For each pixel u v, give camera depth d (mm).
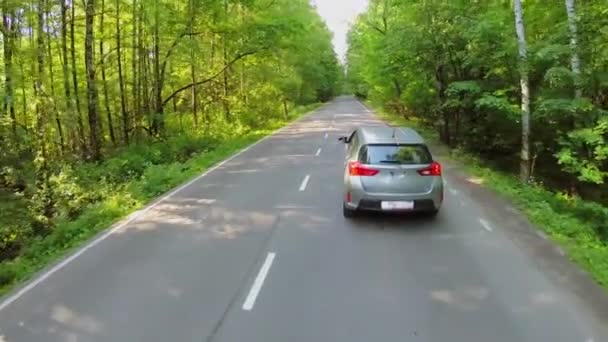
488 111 17766
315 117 46906
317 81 70938
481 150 19609
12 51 16844
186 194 12297
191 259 7473
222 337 5102
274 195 11820
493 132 19016
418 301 5859
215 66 31797
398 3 21828
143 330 5312
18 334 5359
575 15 12609
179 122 30672
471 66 18297
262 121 37219
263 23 25594
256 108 37688
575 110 12258
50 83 20266
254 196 11773
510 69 16000
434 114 25641
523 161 14688
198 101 34875
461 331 5148
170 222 9672
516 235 8398
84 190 13703
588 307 5648
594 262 7012
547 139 16531
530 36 16375
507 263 7070
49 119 19547
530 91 15797
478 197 11320
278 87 41562
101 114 27328
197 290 6305
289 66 46250
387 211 8938
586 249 7688
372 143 9062
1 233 10734
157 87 25172
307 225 9125
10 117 16266
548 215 9531
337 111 58688
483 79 17984
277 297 6031
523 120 14648
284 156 18969
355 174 9023
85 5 20297
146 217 10148
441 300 5883
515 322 5320
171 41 24734
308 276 6676
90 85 19703
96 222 9930
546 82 14758
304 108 61344
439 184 8969
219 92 34688
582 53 12453
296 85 47906
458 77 19719
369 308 5699
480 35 15781
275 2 28281
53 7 19828
